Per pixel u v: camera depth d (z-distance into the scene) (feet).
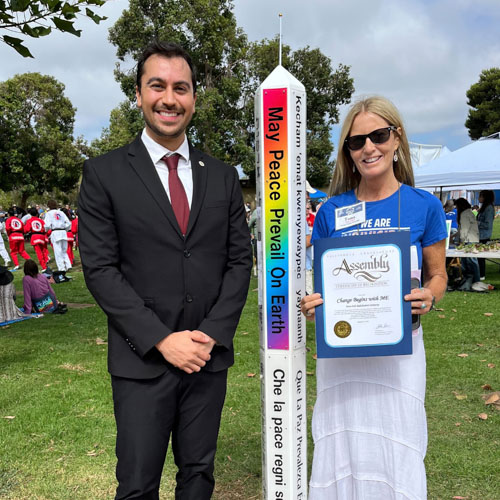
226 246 6.59
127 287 5.93
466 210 31.27
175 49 6.11
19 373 15.75
